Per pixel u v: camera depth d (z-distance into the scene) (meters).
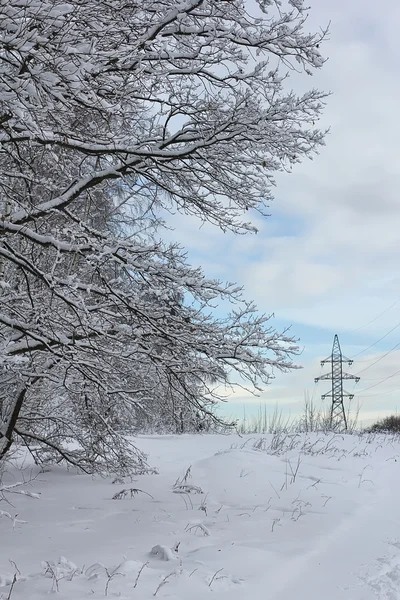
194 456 13.94
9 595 3.92
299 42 6.36
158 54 6.12
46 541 5.95
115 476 10.52
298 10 6.21
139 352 7.10
